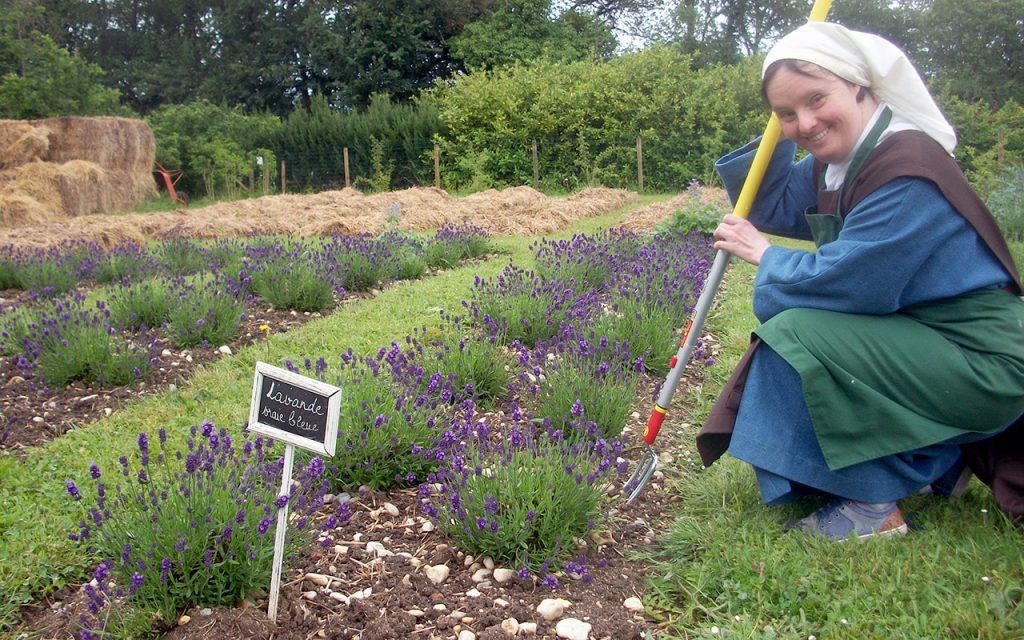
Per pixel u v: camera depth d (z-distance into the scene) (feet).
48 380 17.11
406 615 9.31
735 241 10.94
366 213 49.90
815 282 9.81
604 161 79.66
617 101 78.95
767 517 10.91
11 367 18.35
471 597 9.73
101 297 24.95
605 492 11.43
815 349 9.71
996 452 10.39
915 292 9.70
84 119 68.64
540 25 121.70
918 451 10.09
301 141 91.25
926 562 9.46
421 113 86.99
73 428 15.07
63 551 10.83
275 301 23.54
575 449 12.58
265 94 128.57
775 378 10.22
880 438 9.73
